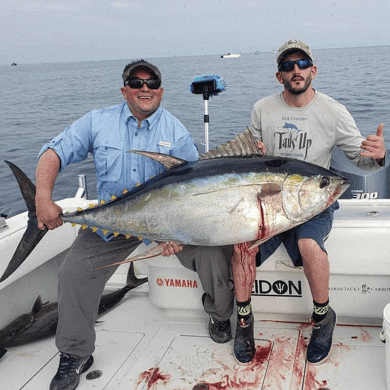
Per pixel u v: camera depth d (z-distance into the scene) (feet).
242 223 6.84
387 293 8.55
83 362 7.91
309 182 6.82
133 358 8.44
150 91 7.98
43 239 9.73
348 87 75.51
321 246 7.61
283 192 6.80
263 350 8.36
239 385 7.48
